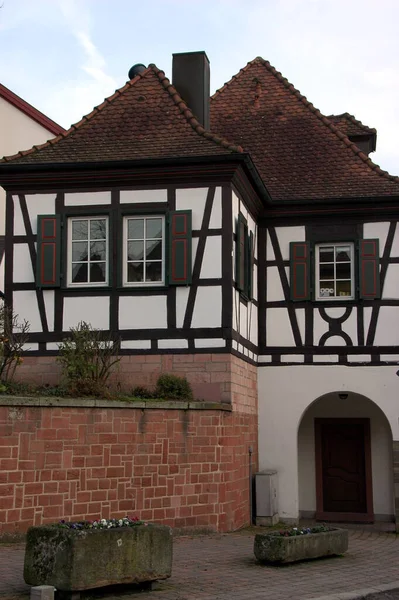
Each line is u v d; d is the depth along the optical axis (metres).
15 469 10.91
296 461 15.95
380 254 16.25
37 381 14.20
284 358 16.27
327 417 17.77
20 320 14.44
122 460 12.03
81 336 13.31
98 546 7.96
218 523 13.11
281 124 17.94
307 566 10.49
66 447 11.44
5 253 14.66
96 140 14.94
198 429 13.02
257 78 18.98
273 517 15.20
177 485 12.65
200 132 14.66
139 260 14.33
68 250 14.51
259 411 16.19
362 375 15.99
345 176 16.77
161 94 15.57
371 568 10.61
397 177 16.53
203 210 14.16
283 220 16.62
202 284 14.02
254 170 14.52
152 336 14.05
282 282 16.47
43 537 7.95
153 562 8.47
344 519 17.30
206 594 8.41
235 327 14.23
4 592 7.89
